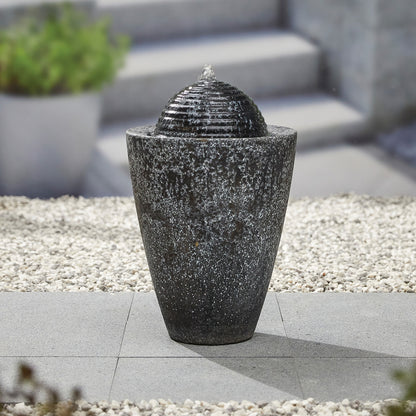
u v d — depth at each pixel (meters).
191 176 5.19
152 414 4.55
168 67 11.92
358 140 11.97
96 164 11.69
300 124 11.81
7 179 11.54
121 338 5.70
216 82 5.48
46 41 11.40
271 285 7.00
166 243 5.38
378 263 7.71
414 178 11.82
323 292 6.75
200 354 5.44
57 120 11.41
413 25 11.89
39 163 11.51
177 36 11.94
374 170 11.89
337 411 4.61
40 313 6.19
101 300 6.52
